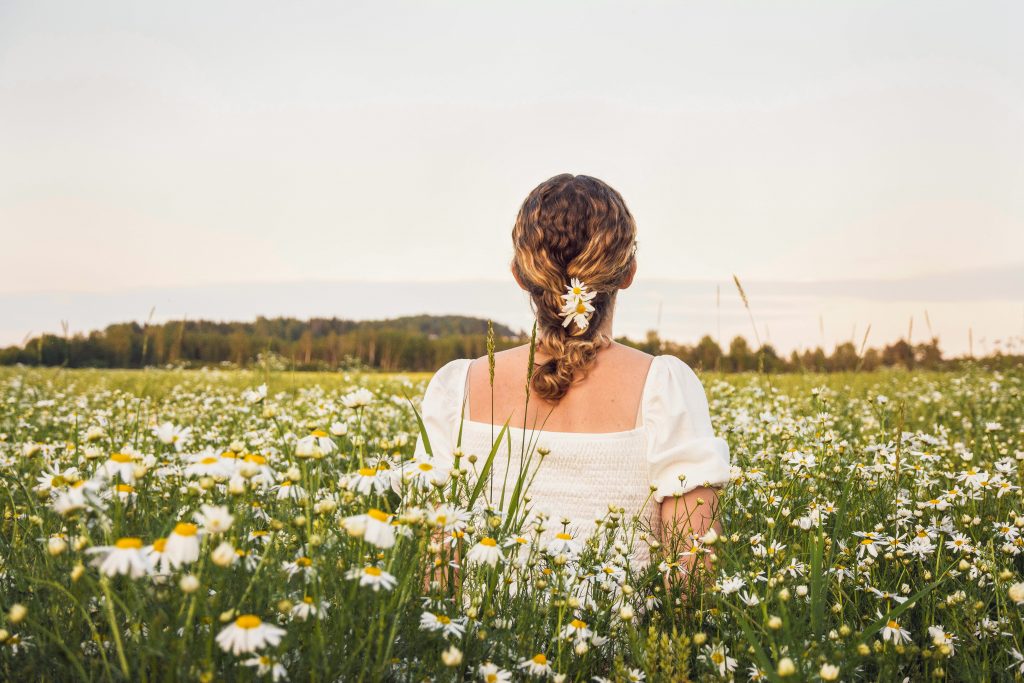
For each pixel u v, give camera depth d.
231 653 1.52
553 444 2.50
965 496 3.25
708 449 2.41
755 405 6.50
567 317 2.43
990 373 11.12
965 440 5.34
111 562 1.40
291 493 1.96
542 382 2.50
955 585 2.55
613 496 2.47
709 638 2.11
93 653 1.64
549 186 2.57
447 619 1.80
